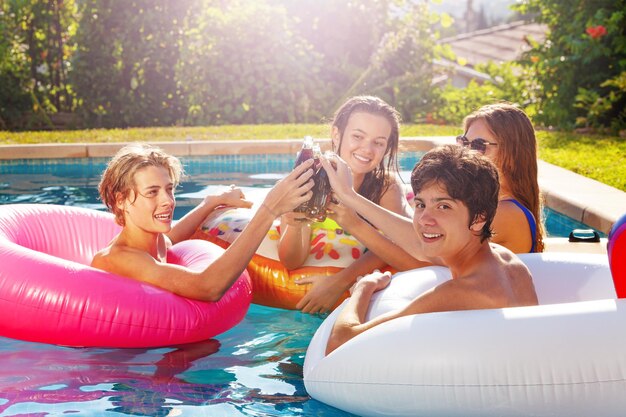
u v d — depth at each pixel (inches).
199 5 457.7
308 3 467.5
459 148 95.0
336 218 130.8
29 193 242.1
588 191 214.1
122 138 331.6
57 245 146.9
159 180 121.8
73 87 458.3
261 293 143.8
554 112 394.3
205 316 122.3
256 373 111.2
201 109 453.1
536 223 134.6
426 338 90.7
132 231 125.6
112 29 457.4
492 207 93.7
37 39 462.3
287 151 308.8
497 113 131.9
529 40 460.4
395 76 472.7
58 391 103.0
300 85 453.4
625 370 84.6
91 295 118.3
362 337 96.3
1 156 292.5
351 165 136.4
